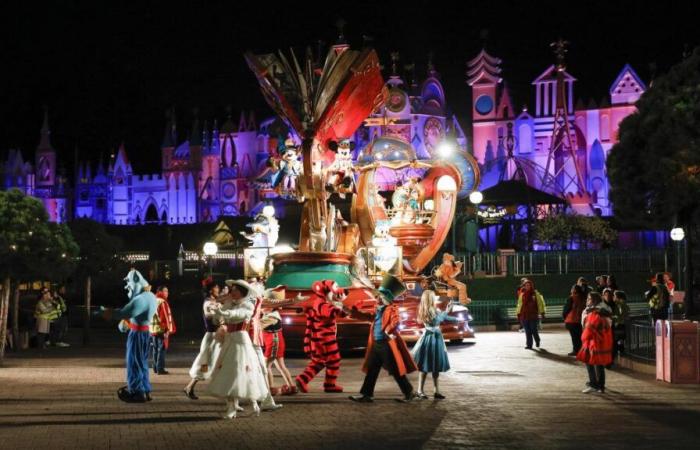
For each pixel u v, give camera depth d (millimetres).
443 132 77062
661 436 10945
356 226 27062
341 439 10750
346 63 24562
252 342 12672
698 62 32719
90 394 15070
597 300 15164
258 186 28734
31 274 22375
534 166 77500
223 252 46812
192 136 95500
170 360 22344
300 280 23516
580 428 11516
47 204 98500
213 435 11023
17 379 17672
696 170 31562
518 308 24469
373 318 14883
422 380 14359
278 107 25172
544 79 80000
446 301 25812
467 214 46094
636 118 34062
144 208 97500
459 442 10555
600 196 77438
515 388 15703
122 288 42844
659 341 16906
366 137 74250
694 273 40094
